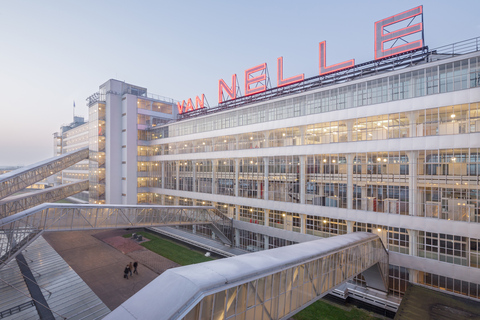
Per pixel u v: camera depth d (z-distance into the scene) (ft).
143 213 119.03
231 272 43.68
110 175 204.13
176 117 240.53
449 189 84.74
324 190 113.91
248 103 148.77
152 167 213.66
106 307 89.15
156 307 34.63
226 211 159.53
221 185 159.53
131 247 150.71
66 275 111.45
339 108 109.81
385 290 94.79
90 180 218.59
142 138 215.31
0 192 125.59
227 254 138.62
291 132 125.39
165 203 203.10
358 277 103.24
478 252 79.61
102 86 221.87
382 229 98.99
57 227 97.71
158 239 168.04
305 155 120.06
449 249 84.53
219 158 158.30
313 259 58.65
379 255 89.35
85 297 94.68
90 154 219.41
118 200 207.51
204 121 169.37
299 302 55.21
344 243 71.51
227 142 155.02
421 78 91.15
